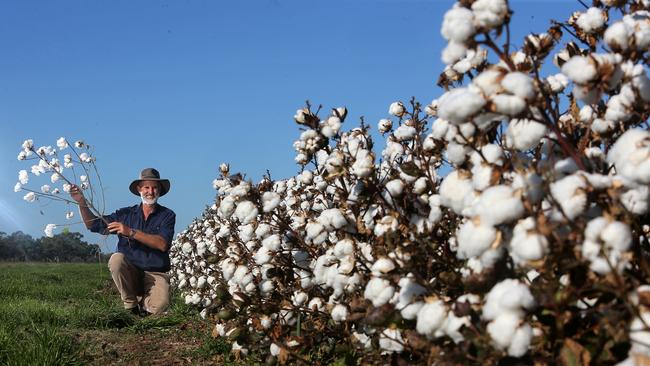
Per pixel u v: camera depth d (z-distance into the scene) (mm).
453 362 1726
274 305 3449
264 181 3631
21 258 37094
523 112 1697
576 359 1640
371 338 2674
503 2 1751
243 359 4223
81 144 7562
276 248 3477
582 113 2160
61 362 4445
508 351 1575
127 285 7898
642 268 1672
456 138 1976
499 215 1563
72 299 10547
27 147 7543
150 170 8125
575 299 1637
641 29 1872
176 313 7285
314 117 3361
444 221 2539
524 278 1830
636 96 1869
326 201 3654
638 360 1521
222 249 5102
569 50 2330
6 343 4711
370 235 2889
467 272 2082
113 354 5105
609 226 1531
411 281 2182
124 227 7617
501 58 1788
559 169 1792
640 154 1560
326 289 3477
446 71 2451
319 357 3332
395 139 3277
